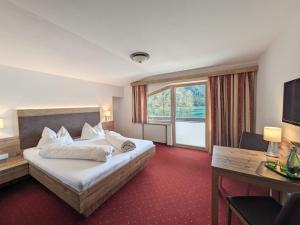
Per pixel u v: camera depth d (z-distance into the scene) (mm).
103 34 2064
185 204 2049
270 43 2455
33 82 3133
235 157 1750
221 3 1465
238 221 1740
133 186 2482
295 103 1586
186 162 3467
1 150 2680
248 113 3469
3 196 2262
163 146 4730
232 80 3594
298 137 1673
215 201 1540
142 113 5035
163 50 2645
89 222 1765
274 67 2357
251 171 1407
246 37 2211
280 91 2141
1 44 2146
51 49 2443
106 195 2119
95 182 1862
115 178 2170
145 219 1800
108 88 4918
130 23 1805
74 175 1805
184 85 4473
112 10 1559
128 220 1788
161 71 4156
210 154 3975
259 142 2338
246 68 3371
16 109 2883
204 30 1988
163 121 4875
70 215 1875
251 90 3406
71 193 1770
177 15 1655
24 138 2957
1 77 2693
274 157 1702
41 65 2961
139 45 2432
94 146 2371
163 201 2113
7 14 1595
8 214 1904
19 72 2922
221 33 2074
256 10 1577
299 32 1631
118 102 5660
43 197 2230
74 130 3879
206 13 1623
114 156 2436
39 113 3182
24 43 2193
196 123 4426
